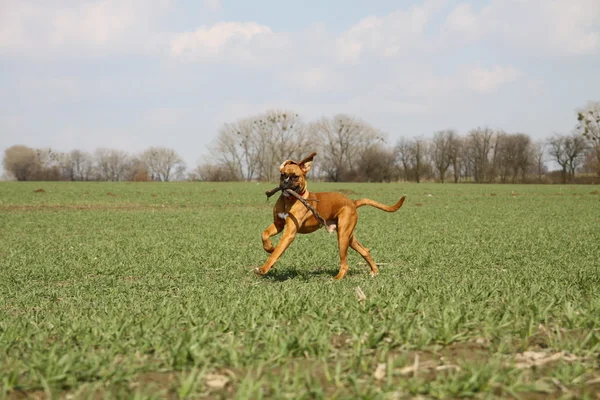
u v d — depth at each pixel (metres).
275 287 8.84
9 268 11.52
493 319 5.68
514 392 4.08
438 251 13.64
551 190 62.66
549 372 4.45
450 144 126.31
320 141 126.12
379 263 12.05
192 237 17.12
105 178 140.12
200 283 9.73
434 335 5.18
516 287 7.78
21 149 128.88
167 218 24.08
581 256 12.52
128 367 4.56
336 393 3.97
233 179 120.25
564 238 16.38
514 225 20.83
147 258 12.81
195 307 6.80
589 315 5.71
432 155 129.38
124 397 3.99
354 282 9.20
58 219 23.25
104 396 4.13
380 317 5.89
